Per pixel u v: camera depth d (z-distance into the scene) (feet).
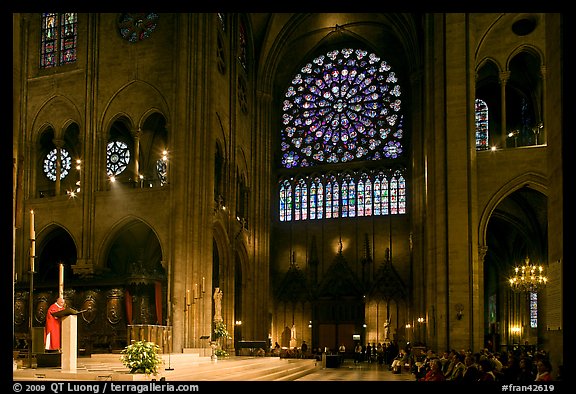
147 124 150.10
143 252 146.92
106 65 140.67
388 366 151.23
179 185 127.03
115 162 151.23
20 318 130.31
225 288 148.97
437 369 63.31
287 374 103.45
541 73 116.67
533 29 116.78
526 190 126.11
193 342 121.70
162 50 136.98
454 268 107.96
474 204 109.70
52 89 143.23
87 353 115.55
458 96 112.27
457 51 113.50
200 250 128.36
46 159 152.46
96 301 126.11
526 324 153.17
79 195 135.44
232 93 158.51
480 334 106.32
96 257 132.16
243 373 88.94
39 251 138.82
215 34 139.95
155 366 68.39
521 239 157.79
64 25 146.61
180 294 122.52
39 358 75.41
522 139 142.82
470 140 111.24
